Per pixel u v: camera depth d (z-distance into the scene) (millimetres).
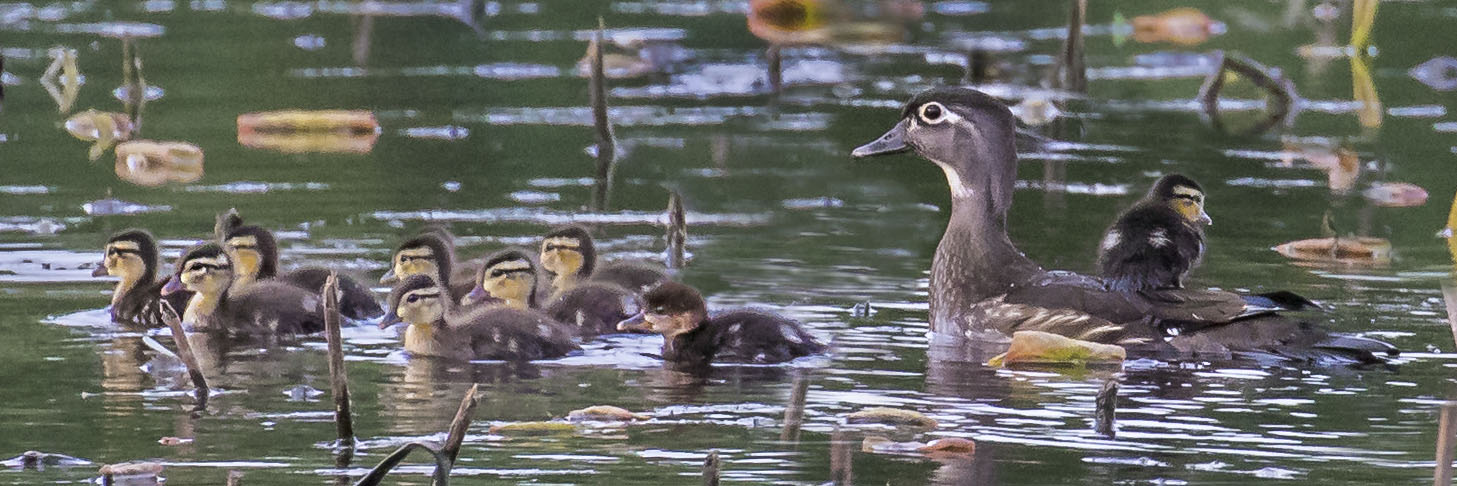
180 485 10531
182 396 12703
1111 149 22406
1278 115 24344
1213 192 20047
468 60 27562
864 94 25984
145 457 11102
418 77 26266
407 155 21797
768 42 29516
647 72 27188
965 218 15484
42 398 12578
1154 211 14945
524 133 23156
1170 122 24031
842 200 20031
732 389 13055
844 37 29859
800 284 16500
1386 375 13430
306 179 20500
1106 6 32000
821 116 24547
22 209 18797
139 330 14891
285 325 14945
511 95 25406
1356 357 13883
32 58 26891
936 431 11875
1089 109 24875
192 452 11219
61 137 22328
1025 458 11234
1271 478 10875
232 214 17234
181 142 21766
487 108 24578
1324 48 28688
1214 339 14133
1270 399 12711
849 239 18312
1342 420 12203
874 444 11523
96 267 16312
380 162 21422
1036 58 27984
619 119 24188
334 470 10828
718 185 20641
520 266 15516
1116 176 20859
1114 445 11570
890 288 16484
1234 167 21391
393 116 23922
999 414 12305
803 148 22625
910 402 12648
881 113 24656
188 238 17703
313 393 12836
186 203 19250
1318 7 31969
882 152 15930
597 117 22422
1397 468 11125
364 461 11023
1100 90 26062
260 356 14102
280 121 22906
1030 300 14812
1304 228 18500
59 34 28797
